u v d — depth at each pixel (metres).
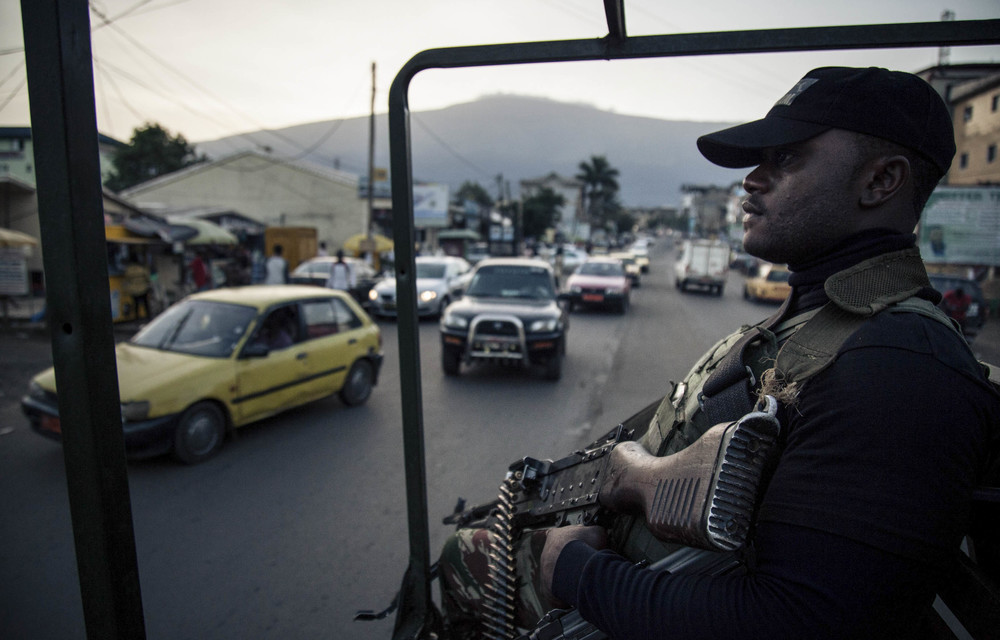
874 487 0.70
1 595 3.13
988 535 0.97
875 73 0.86
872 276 0.84
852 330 0.81
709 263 23.61
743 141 0.90
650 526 0.89
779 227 0.92
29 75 0.77
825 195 0.88
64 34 0.76
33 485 4.54
